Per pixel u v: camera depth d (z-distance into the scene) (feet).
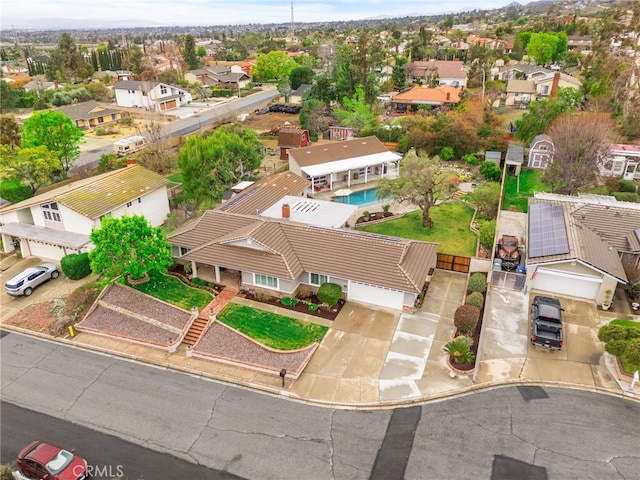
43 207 131.13
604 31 316.81
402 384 84.28
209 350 93.97
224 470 69.26
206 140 164.66
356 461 70.03
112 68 557.33
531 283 107.55
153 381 87.56
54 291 116.57
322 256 108.47
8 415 80.18
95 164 217.36
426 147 210.18
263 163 217.15
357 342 94.84
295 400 82.07
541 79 290.97
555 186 159.84
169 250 114.01
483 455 70.13
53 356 94.89
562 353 90.17
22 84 424.05
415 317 102.12
